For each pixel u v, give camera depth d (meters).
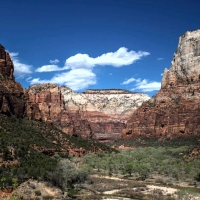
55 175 103.62
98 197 98.31
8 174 92.69
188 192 95.44
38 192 92.31
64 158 141.00
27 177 97.44
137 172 150.25
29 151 117.50
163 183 127.81
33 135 141.50
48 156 127.69
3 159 100.25
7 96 147.50
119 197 100.06
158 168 153.75
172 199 95.56
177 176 137.75
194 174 132.88
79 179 118.25
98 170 156.75
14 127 136.38
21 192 88.25
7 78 161.38
